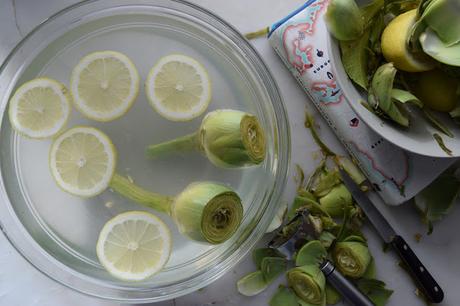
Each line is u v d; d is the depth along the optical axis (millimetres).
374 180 562
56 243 542
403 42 466
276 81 570
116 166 536
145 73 545
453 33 451
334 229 568
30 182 543
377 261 581
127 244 526
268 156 557
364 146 552
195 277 538
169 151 538
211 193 490
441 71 477
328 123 574
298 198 562
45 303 552
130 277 530
